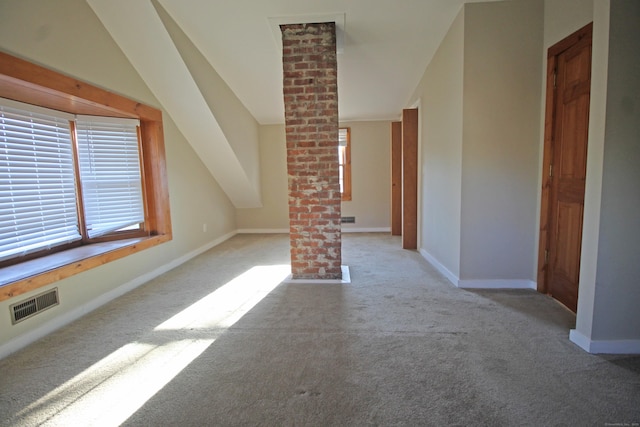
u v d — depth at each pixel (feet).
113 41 8.77
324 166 9.33
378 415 4.23
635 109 5.08
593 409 4.26
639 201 5.21
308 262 9.83
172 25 8.83
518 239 8.71
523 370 5.12
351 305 7.88
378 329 6.59
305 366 5.35
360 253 13.47
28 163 7.66
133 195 10.55
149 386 4.91
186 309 7.85
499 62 8.23
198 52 10.41
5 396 4.73
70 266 7.18
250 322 7.05
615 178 5.21
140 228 10.84
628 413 4.18
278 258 13.11
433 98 11.12
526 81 8.23
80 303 7.57
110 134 9.83
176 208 12.14
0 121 7.01
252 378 5.06
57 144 8.46
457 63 8.73
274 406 4.43
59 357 5.76
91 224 9.46
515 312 7.27
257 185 18.30
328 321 7.01
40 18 6.59
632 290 5.39
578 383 4.78
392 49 10.50
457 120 8.85
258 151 18.65
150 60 9.46
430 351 5.72
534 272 8.71
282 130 18.90
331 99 9.07
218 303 8.21
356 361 5.45
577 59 7.04
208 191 15.15
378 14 8.55
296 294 8.72
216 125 12.25
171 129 11.76
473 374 5.04
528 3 8.04
